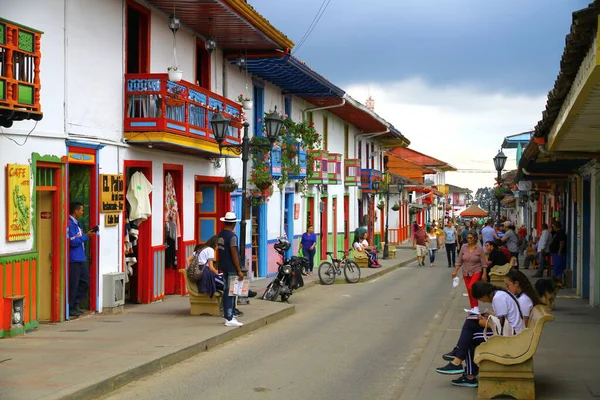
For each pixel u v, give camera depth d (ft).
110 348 35.37
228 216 44.47
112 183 47.98
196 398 28.53
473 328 30.30
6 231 37.22
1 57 32.68
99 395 28.09
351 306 61.46
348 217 125.70
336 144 115.34
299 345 41.45
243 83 74.02
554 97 31.40
